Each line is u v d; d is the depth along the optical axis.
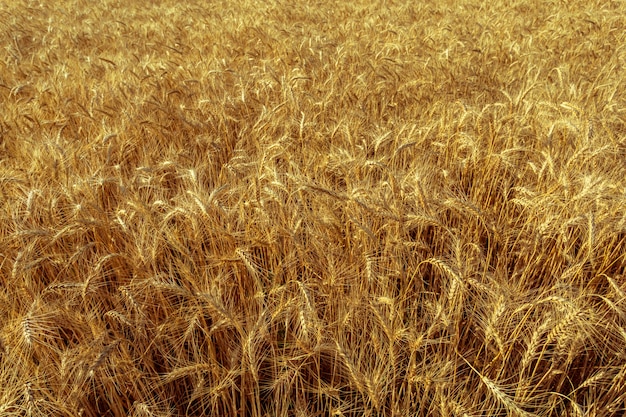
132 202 3.04
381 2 14.05
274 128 4.92
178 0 17.00
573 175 3.46
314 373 2.76
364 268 3.00
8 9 13.13
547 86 5.82
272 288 2.97
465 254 2.92
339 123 4.54
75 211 3.13
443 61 7.16
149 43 9.13
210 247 3.35
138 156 4.79
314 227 3.22
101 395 2.54
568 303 2.05
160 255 3.30
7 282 2.85
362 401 2.71
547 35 8.86
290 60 7.59
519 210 3.76
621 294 2.34
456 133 4.28
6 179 3.43
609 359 2.68
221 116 5.04
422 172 3.87
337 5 13.73
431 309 2.72
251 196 3.41
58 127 5.07
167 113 5.02
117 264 3.18
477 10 12.15
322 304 2.96
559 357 2.37
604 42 8.43
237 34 9.80
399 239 2.98
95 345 2.29
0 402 2.21
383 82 5.91
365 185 3.57
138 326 2.48
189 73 6.73
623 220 2.83
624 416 2.37
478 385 2.55
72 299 2.74
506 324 2.44
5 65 7.38
